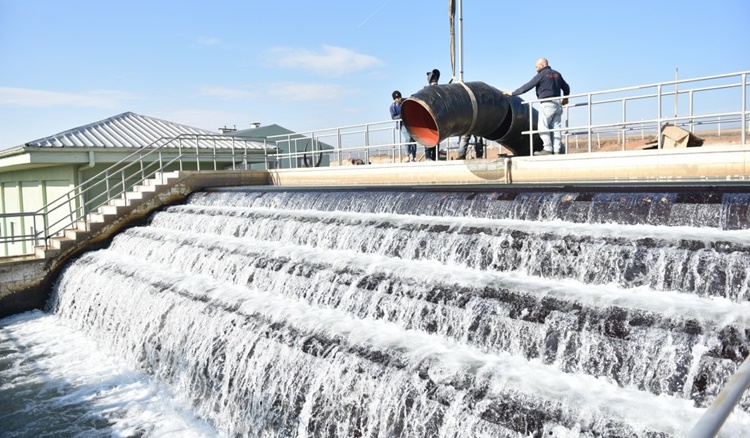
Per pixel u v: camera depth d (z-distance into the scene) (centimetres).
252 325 933
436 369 677
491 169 1368
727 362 543
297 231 1218
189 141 2588
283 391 813
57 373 1140
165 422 926
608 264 733
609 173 1176
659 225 812
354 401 718
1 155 2198
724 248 661
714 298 637
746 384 281
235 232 1407
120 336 1249
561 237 799
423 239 956
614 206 868
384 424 681
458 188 1184
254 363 880
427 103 1241
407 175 1583
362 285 902
